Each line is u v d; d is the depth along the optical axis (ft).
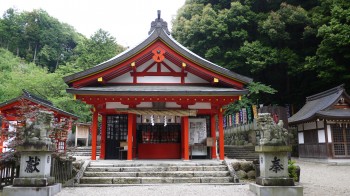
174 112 51.57
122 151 55.83
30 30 242.58
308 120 79.30
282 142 31.83
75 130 102.83
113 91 49.29
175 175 42.50
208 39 113.91
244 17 114.83
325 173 56.80
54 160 36.50
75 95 50.39
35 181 29.78
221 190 34.91
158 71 57.16
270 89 103.30
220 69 53.11
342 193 34.58
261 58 108.47
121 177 41.34
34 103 57.52
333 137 75.15
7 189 29.01
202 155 56.59
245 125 94.79
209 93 50.24
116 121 56.75
